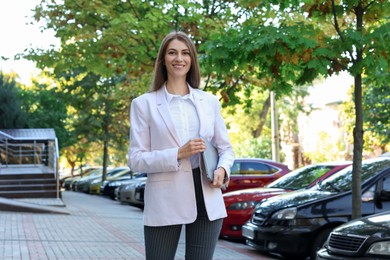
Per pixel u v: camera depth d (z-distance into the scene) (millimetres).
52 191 26328
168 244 3883
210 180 3770
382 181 10617
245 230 11477
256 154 47938
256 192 13477
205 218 3850
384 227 7230
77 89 38844
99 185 40188
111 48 18688
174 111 3898
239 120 49375
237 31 11086
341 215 10500
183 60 3936
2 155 34125
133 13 18312
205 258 3859
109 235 13805
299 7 10562
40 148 35875
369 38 9211
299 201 10773
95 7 17781
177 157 3713
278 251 10633
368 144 29562
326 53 9336
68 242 12086
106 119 40406
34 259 9688
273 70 10031
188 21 17344
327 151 52625
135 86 20812
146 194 3887
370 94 27297
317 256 7855
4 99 37281
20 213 18422
